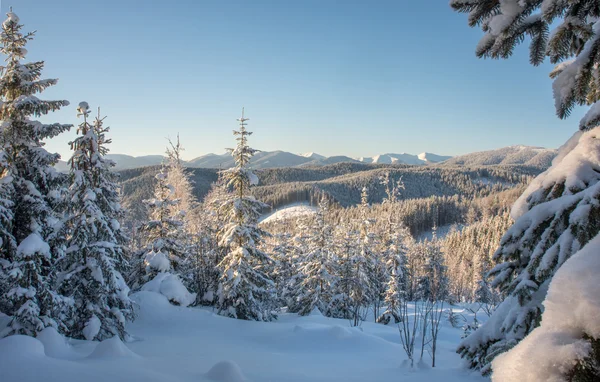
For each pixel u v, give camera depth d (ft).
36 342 24.02
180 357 34.22
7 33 36.91
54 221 39.96
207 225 83.30
